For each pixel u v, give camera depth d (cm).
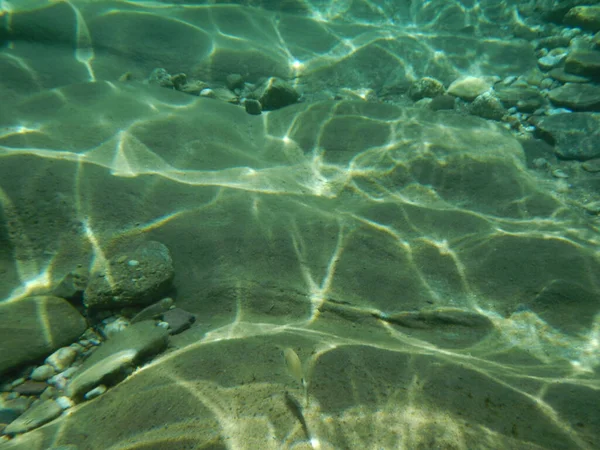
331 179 147
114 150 138
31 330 90
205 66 221
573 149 163
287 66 229
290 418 61
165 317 96
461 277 109
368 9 290
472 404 65
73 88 168
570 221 127
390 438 58
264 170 147
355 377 69
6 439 71
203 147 151
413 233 123
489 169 146
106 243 110
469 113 193
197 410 64
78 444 63
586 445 59
